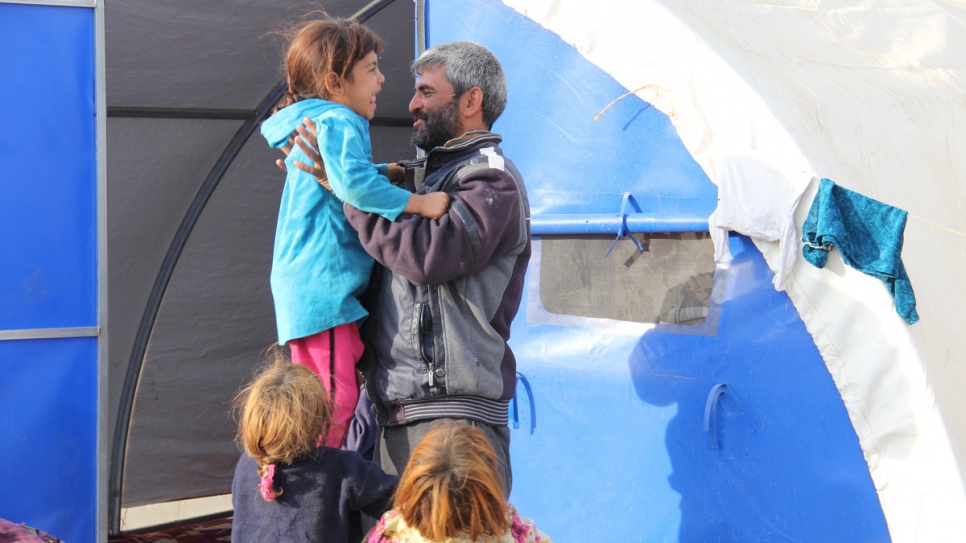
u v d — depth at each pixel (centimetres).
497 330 248
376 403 254
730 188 274
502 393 245
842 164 263
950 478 235
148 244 481
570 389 343
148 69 430
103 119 318
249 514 234
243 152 482
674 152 305
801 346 268
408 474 208
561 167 348
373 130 517
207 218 492
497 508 204
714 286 291
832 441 262
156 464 509
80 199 317
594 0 330
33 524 314
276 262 252
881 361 248
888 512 248
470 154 247
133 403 498
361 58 250
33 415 314
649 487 315
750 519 282
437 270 227
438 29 409
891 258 239
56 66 313
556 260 348
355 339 252
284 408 229
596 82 332
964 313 261
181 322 504
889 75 318
